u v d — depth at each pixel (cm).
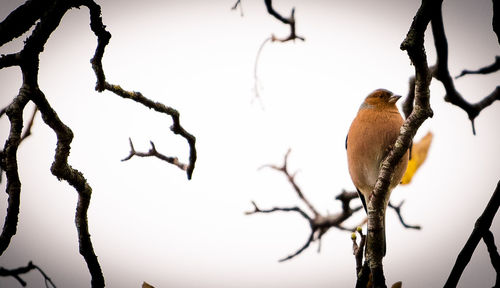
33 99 470
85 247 511
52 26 463
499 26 510
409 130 492
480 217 525
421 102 488
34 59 465
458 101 625
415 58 458
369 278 491
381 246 495
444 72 600
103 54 510
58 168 487
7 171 457
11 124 459
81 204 505
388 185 500
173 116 566
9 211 456
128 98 540
